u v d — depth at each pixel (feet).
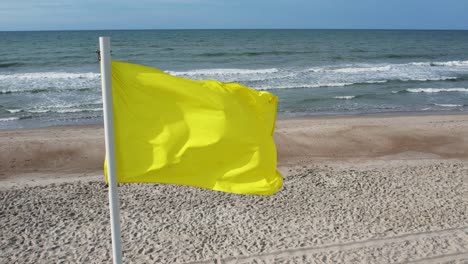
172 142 12.71
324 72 110.11
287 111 67.36
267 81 94.63
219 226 27.17
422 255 23.75
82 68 112.16
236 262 23.09
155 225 27.17
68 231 26.45
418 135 51.93
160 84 12.54
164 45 210.59
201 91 12.74
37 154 42.86
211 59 143.95
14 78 90.43
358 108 70.08
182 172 12.94
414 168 38.58
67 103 68.18
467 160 42.96
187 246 24.77
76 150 44.24
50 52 158.92
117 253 12.41
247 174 13.12
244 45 216.13
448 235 25.99
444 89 86.79
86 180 35.29
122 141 12.59
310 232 26.43
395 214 28.99
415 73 110.52
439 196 32.04
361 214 28.96
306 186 33.83
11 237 25.63
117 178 12.79
